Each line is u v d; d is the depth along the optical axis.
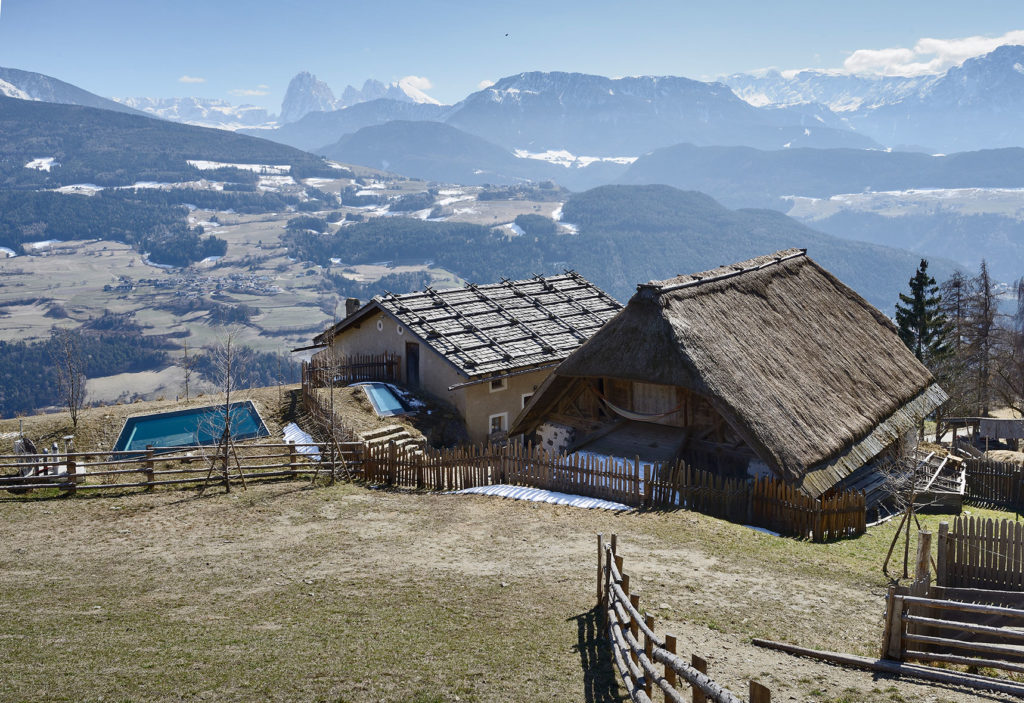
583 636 13.05
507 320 40.97
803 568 17.52
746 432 23.47
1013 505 28.14
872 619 14.17
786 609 14.54
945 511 26.38
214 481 26.06
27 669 12.05
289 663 12.23
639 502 23.09
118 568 18.08
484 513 22.44
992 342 60.09
